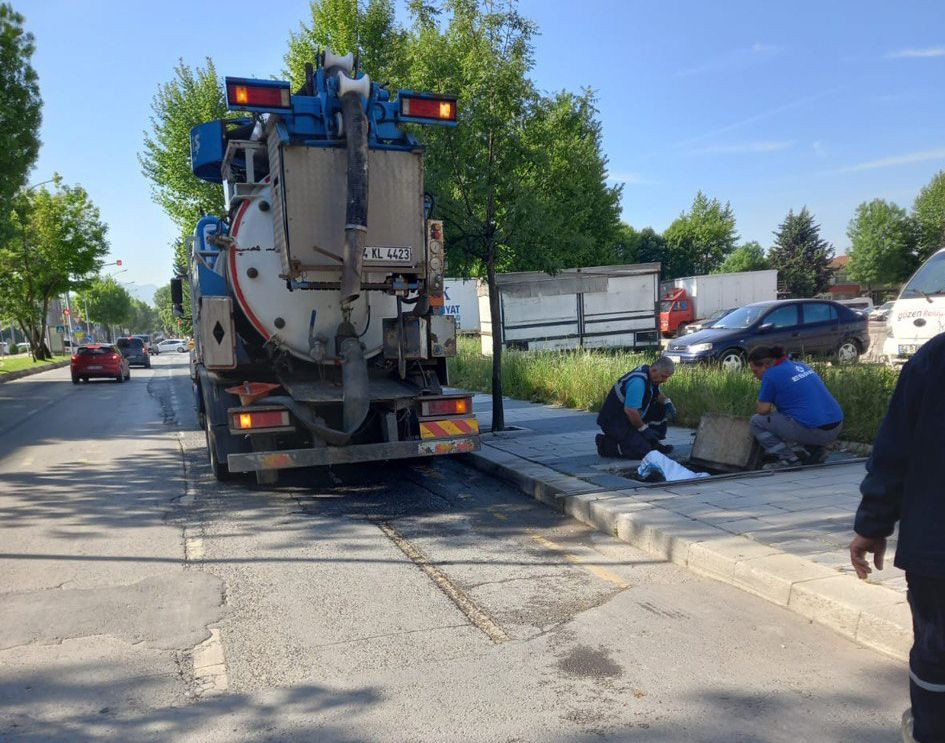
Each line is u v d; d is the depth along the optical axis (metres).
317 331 7.69
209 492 7.90
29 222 41.44
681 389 10.78
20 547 6.00
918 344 12.10
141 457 10.27
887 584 4.23
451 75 9.63
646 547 5.55
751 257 75.00
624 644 3.96
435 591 4.84
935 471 2.06
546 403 13.79
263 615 4.51
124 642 4.16
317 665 3.83
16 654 4.03
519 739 3.10
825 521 5.48
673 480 7.00
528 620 4.33
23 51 19.94
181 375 31.78
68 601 4.80
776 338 15.82
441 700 3.43
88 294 78.69
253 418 7.20
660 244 71.06
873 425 8.32
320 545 5.92
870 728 3.10
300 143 6.72
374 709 3.37
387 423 7.64
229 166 8.91
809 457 7.35
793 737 3.05
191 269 9.28
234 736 3.19
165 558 5.66
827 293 72.00
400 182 6.99
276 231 7.11
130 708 3.45
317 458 7.31
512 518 6.59
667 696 3.40
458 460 9.16
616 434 8.08
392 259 7.00
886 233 70.25
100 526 6.61
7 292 44.22
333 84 7.01
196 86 25.39
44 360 48.28
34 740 3.20
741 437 7.34
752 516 5.69
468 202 9.87
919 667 2.12
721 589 4.69
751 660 3.73
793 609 4.29
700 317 34.91
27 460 10.28
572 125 10.55
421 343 7.82
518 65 9.48
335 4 17.58
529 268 10.41
